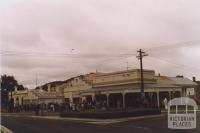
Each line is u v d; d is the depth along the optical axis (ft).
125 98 219.20
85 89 258.78
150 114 149.28
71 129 91.15
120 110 145.79
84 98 244.22
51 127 99.60
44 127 100.37
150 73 217.97
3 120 142.20
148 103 184.44
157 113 152.97
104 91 224.12
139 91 202.49
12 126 106.93
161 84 217.56
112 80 229.04
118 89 213.87
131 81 214.28
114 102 228.02
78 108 186.70
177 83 250.57
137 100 201.57
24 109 255.70
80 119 138.00
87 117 142.82
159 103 208.23
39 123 119.96
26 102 333.62
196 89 262.88
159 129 78.74
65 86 303.27
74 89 277.85
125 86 216.74
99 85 240.53
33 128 97.50
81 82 268.62
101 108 172.76
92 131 83.51
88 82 259.80
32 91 327.47
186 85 255.09
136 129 82.89
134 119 127.24
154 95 213.66
